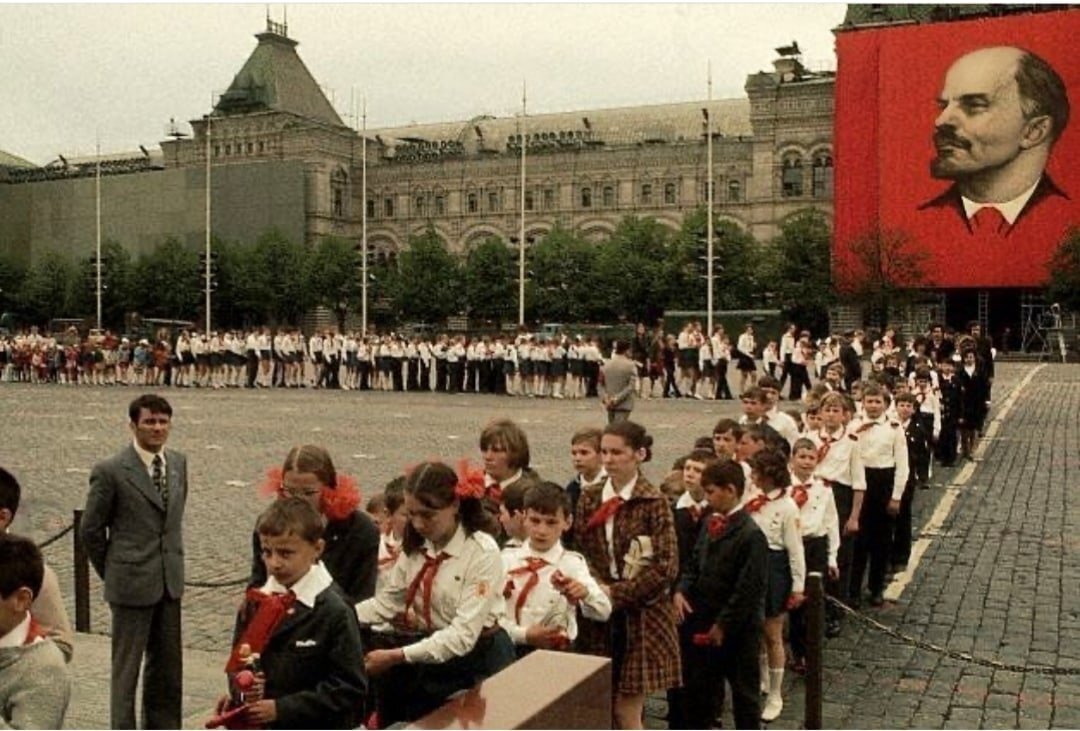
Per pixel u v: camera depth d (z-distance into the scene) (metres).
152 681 7.66
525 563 6.72
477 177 104.75
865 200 72.75
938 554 14.45
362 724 6.01
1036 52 68.06
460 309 85.94
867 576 13.28
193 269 91.25
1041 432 27.73
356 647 5.17
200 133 106.81
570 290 82.56
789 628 9.80
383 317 92.31
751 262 77.25
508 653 6.12
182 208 104.62
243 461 22.72
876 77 72.12
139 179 106.25
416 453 23.70
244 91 107.50
